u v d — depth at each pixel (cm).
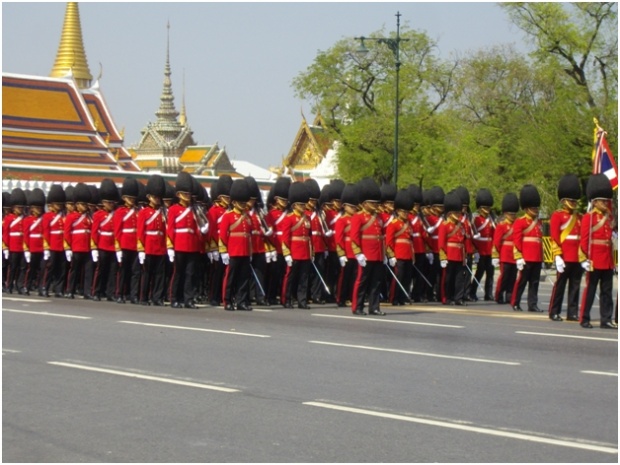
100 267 2544
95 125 9712
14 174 6128
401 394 1235
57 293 2689
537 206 2295
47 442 1016
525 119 5228
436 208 2583
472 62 5625
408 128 5422
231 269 2259
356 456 962
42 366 1427
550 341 1706
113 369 1404
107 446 1001
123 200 2494
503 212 2569
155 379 1330
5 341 1677
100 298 2569
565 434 1042
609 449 985
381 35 5609
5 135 9019
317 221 2464
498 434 1041
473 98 5616
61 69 12525
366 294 2194
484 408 1159
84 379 1330
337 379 1331
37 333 1781
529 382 1313
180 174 2331
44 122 9294
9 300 2506
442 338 1736
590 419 1106
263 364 1446
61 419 1109
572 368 1421
